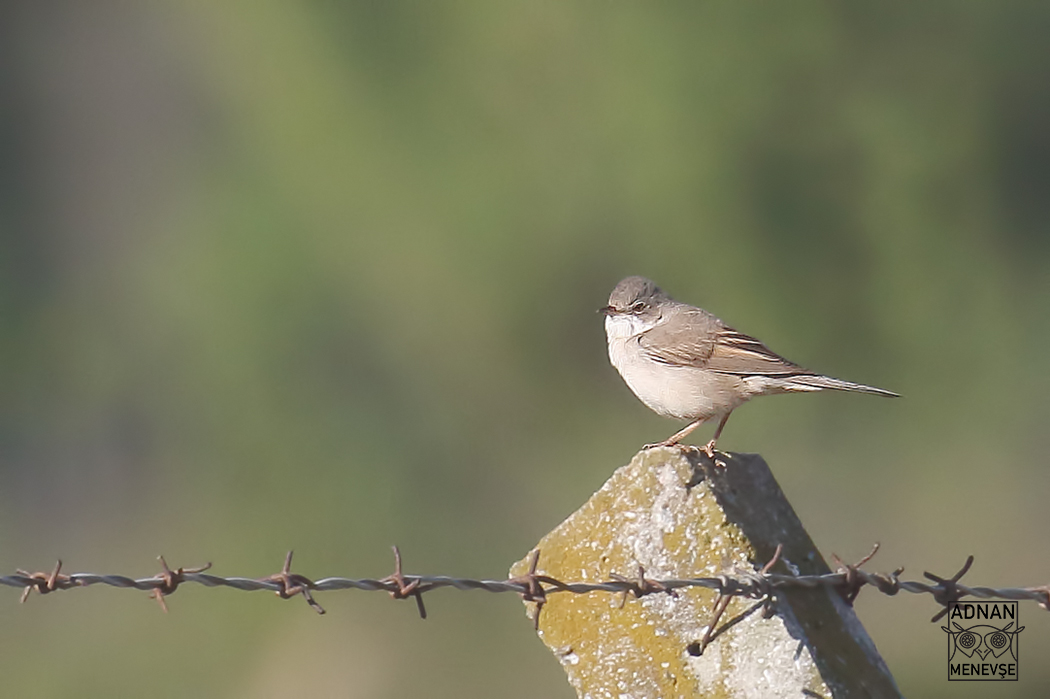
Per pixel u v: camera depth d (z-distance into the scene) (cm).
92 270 2152
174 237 1934
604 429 1820
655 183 1702
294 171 1750
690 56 1705
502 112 1727
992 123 1814
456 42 1712
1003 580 1780
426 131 1727
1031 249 1869
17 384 2019
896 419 1814
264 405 1769
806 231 1756
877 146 1747
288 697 1611
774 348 1766
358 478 1761
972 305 1800
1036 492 1825
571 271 1761
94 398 1972
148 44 2170
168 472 1862
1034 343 1853
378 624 1691
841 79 1748
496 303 1744
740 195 1747
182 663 1642
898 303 1769
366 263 1753
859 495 1831
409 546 1761
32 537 1956
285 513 1741
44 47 2344
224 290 1773
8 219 2238
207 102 1961
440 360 1784
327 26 1728
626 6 1703
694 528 532
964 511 1817
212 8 1798
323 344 1769
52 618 1727
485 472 1812
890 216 1758
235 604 1686
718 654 516
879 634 1723
